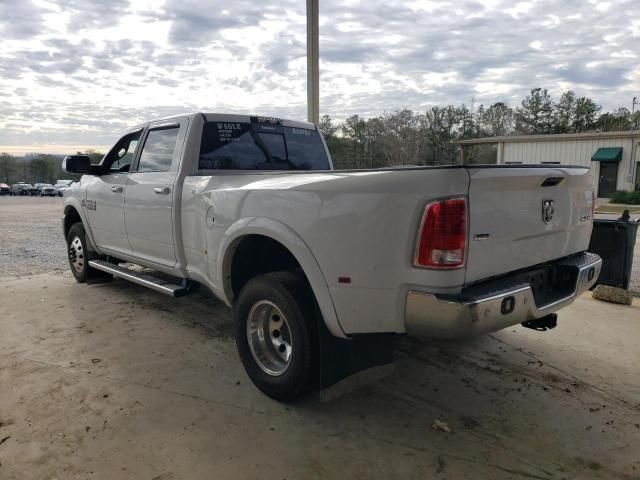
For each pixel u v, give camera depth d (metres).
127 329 4.90
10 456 2.81
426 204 2.58
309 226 3.02
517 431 3.10
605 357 4.22
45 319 5.20
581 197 3.61
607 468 2.74
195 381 3.77
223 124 4.58
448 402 3.46
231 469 2.71
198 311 5.48
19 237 12.53
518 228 2.96
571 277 3.39
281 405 3.41
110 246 5.71
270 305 3.42
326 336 3.13
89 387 3.65
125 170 5.45
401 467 2.74
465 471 2.70
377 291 2.78
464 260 2.62
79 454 2.83
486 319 2.62
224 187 3.76
